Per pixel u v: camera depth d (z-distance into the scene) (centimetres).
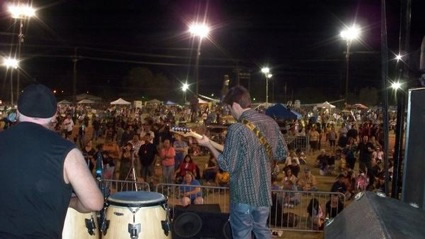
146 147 1588
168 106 6519
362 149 1841
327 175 1970
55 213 246
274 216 980
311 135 2714
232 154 411
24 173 242
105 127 3138
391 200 221
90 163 1302
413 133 244
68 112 4331
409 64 299
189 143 2419
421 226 193
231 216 430
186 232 586
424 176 233
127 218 467
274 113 2747
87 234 466
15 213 240
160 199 485
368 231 180
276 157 439
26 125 255
